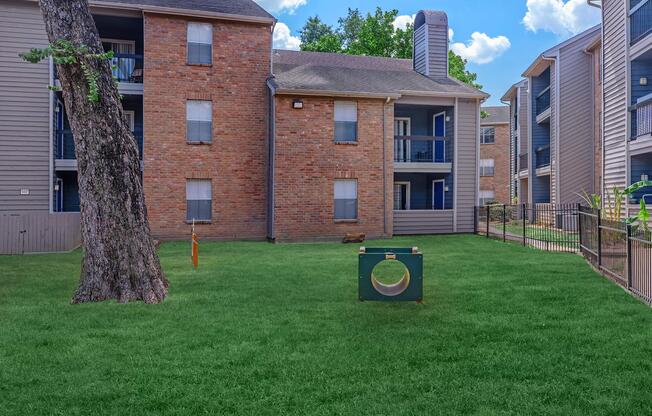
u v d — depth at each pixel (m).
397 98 21.23
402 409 3.99
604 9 18.77
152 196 19.30
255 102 20.45
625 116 16.89
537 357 5.20
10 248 15.72
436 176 24.31
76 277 10.61
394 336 5.99
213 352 5.41
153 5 19.22
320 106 20.19
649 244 7.71
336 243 19.00
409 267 7.86
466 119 23.08
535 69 27.98
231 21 20.20
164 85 19.45
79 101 8.16
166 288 8.64
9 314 7.14
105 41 21.56
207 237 19.86
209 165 19.91
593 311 7.18
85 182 8.22
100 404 4.13
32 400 4.21
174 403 4.14
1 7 18.42
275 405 4.09
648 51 15.91
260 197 20.47
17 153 18.56
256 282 9.74
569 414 3.88
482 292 8.59
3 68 18.44
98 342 5.79
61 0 8.17
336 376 4.71
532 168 29.28
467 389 4.39
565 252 14.67
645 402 4.09
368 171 20.77
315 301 8.00
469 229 23.14
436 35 25.08
